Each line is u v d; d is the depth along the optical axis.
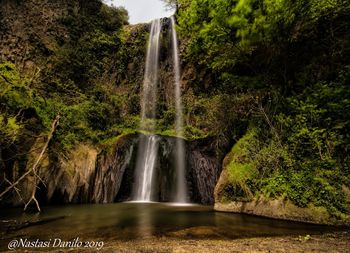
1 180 11.85
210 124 16.22
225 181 10.95
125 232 7.29
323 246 5.35
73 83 20.27
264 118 11.67
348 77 9.75
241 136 13.20
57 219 9.30
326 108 9.54
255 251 5.12
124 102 21.28
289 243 5.71
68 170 13.78
